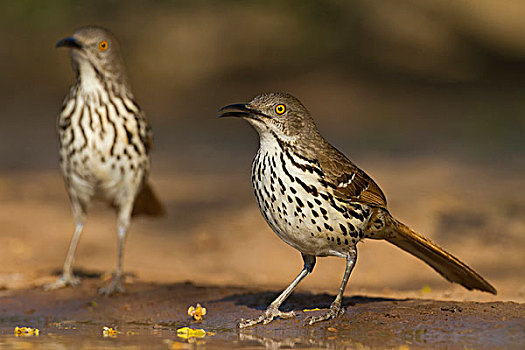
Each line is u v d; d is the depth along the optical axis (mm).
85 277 11031
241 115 7461
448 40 36062
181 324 8219
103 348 7023
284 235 7570
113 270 11836
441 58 34656
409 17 36875
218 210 16656
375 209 7762
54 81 32031
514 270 11641
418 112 27891
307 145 7418
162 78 31953
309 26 34844
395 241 8289
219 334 7586
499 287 10492
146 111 28750
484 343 6777
